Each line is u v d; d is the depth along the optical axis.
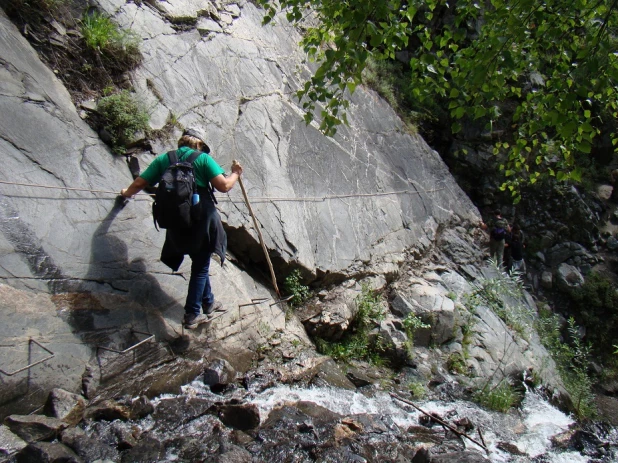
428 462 4.11
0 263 4.16
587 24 4.90
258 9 8.89
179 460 3.65
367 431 4.50
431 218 9.69
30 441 3.52
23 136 4.85
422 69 5.11
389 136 10.12
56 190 4.81
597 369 11.05
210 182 4.82
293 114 8.02
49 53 5.55
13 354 3.90
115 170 5.39
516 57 4.95
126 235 5.09
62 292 4.39
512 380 7.46
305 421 4.37
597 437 5.93
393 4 4.21
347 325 6.49
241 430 4.16
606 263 12.84
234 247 6.20
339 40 4.25
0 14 5.36
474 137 12.78
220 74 7.27
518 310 9.18
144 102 5.98
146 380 4.45
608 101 5.35
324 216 7.41
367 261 7.65
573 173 5.19
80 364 4.22
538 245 12.76
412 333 7.10
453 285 8.72
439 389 6.29
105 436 3.74
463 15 4.92
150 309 4.87
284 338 5.82
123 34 6.17
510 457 5.02
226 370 4.83
